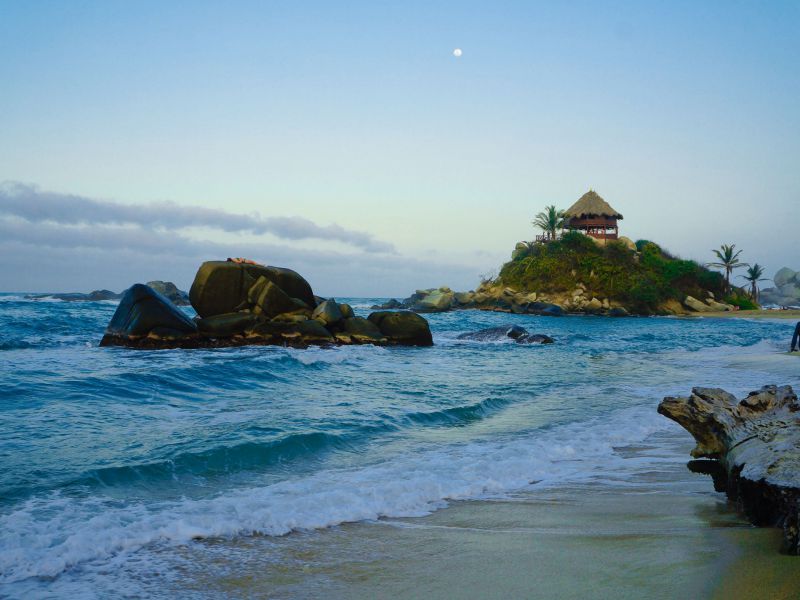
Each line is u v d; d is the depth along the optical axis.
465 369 20.83
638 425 11.27
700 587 3.84
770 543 4.76
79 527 5.33
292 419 10.65
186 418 10.43
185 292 75.25
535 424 11.33
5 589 4.18
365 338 28.38
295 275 29.38
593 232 100.94
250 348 24.64
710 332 48.12
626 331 49.56
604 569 4.33
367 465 8.08
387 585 4.25
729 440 6.30
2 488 6.23
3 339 25.77
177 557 4.84
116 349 23.08
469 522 5.83
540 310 77.31
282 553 4.96
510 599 3.90
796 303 162.75
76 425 9.34
